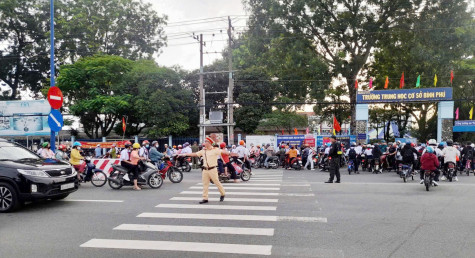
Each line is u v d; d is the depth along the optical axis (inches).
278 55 1150.3
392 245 218.8
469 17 1007.0
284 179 597.3
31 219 297.6
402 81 1000.9
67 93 1310.3
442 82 1144.2
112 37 1533.0
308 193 427.8
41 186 333.7
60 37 1396.4
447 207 336.5
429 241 227.0
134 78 1246.3
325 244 221.1
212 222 281.1
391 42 1162.0
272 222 279.7
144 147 625.9
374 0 1064.2
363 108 1003.9
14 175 330.0
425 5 1053.8
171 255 201.9
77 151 511.2
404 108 1476.4
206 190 368.2
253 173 727.1
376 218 291.1
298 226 266.5
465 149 653.9
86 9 1451.8
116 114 1279.5
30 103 975.0
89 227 267.4
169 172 550.9
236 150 673.0
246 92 1343.5
